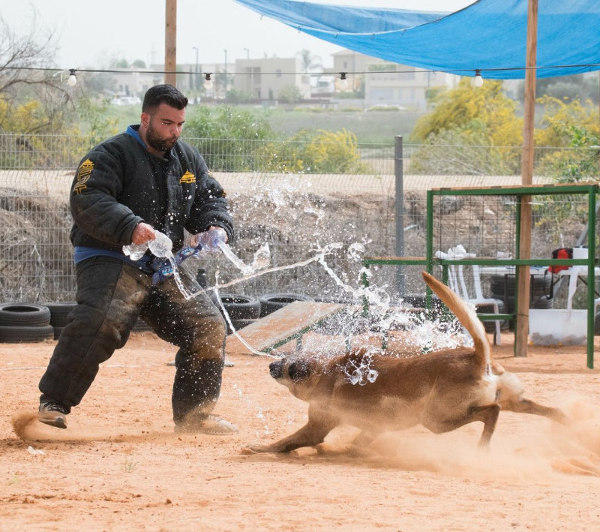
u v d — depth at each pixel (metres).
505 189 15.06
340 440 8.63
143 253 8.55
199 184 9.50
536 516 5.46
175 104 8.83
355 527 5.12
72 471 6.96
